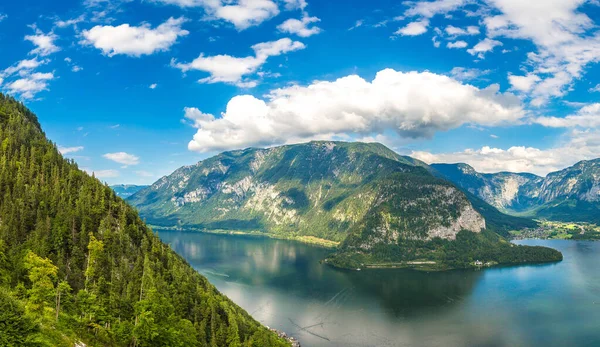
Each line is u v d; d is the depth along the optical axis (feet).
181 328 496.23
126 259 650.02
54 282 532.73
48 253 597.93
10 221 618.03
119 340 434.30
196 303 620.49
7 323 313.53
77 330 410.31
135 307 473.26
